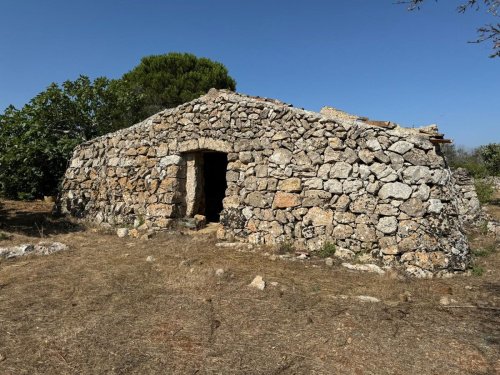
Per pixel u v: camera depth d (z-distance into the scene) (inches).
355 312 189.6
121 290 213.0
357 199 291.0
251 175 340.8
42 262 268.5
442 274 256.1
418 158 275.4
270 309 190.1
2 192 574.6
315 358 146.9
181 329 167.6
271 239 323.6
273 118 334.0
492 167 913.5
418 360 146.8
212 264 267.3
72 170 478.0
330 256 291.4
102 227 411.2
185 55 956.6
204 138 368.5
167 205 383.2
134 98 684.1
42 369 136.3
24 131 552.1
